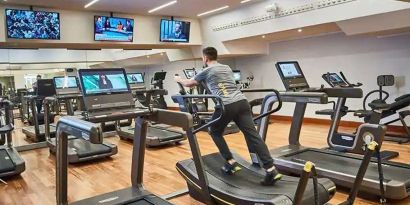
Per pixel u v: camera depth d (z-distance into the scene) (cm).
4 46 668
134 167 318
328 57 759
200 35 861
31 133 680
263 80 920
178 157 531
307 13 606
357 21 559
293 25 636
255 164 361
